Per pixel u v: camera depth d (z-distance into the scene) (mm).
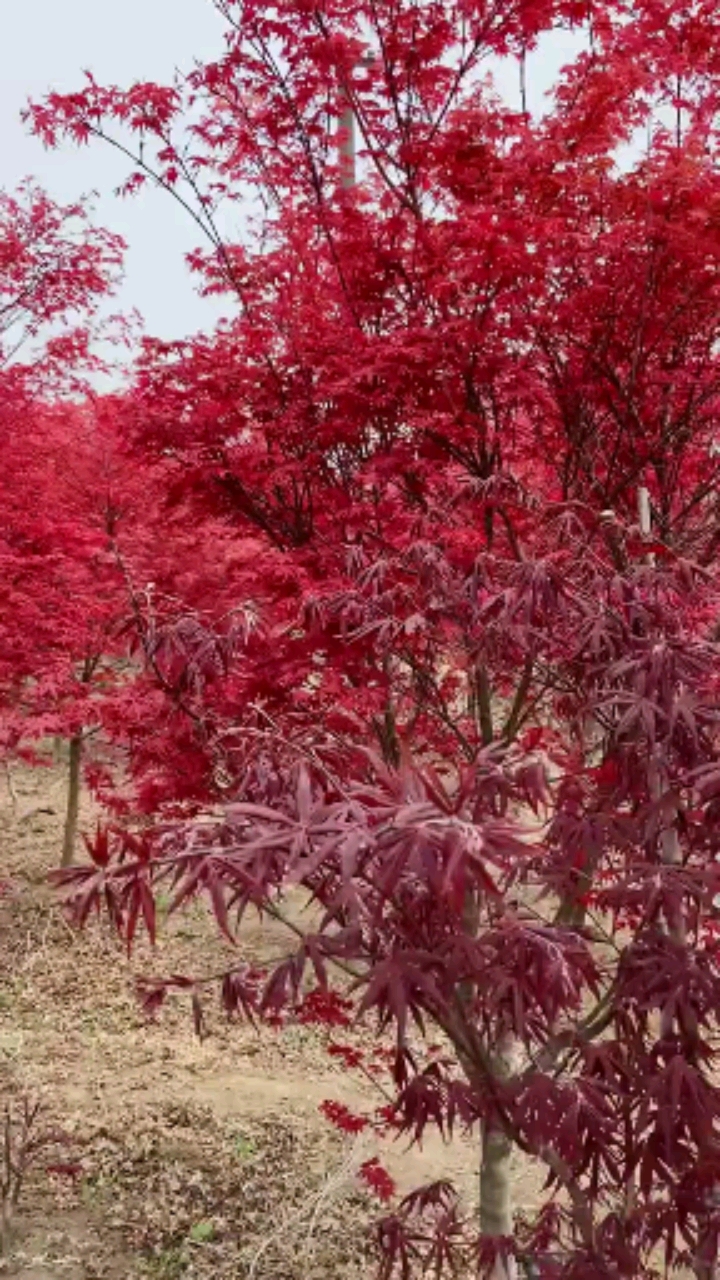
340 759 2910
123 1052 7516
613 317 4375
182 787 3898
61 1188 5922
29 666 7301
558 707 3742
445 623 3627
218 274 4695
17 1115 6527
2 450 7289
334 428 4172
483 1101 2721
